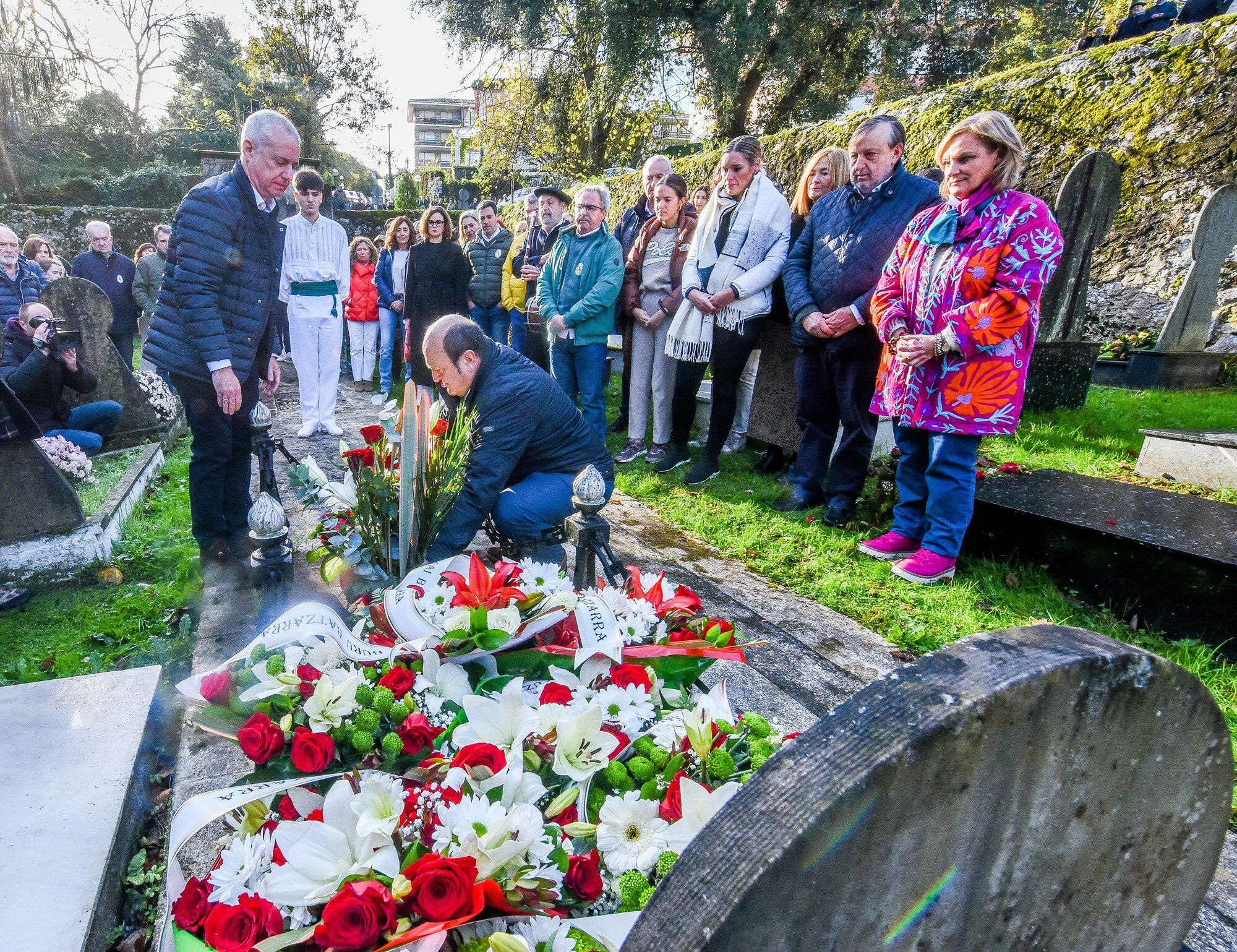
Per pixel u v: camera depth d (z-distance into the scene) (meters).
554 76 19.91
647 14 16.34
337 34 32.81
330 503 2.43
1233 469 3.58
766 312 4.13
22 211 18.28
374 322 7.88
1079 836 0.90
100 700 2.10
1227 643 2.48
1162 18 8.05
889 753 0.71
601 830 1.17
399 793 1.17
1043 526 3.03
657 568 3.32
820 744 0.76
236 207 2.82
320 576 2.61
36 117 21.58
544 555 2.77
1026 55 18.95
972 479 3.01
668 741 1.35
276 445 2.90
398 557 2.32
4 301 4.86
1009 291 2.65
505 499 2.72
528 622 1.57
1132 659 0.83
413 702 1.40
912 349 2.84
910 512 3.33
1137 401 5.57
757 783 0.75
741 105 18.08
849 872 0.73
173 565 3.52
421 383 6.57
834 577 3.17
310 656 1.50
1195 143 6.94
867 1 16.62
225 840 1.34
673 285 4.75
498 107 22.22
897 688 0.79
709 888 0.71
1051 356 5.17
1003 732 0.77
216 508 3.12
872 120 3.38
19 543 3.26
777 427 4.64
